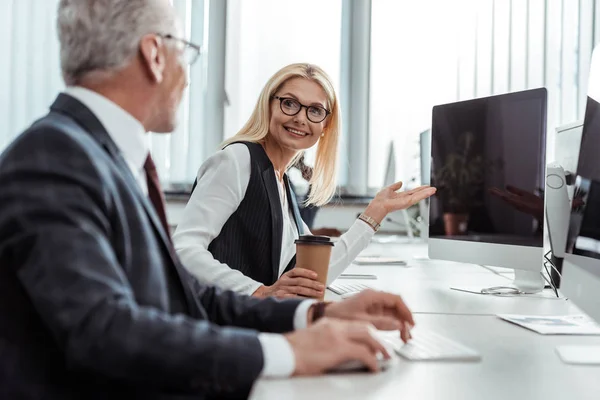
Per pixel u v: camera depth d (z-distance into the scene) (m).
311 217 3.35
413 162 4.39
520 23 4.49
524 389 0.76
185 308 0.95
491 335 1.11
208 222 1.70
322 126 1.94
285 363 0.77
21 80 3.92
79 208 0.74
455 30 4.45
